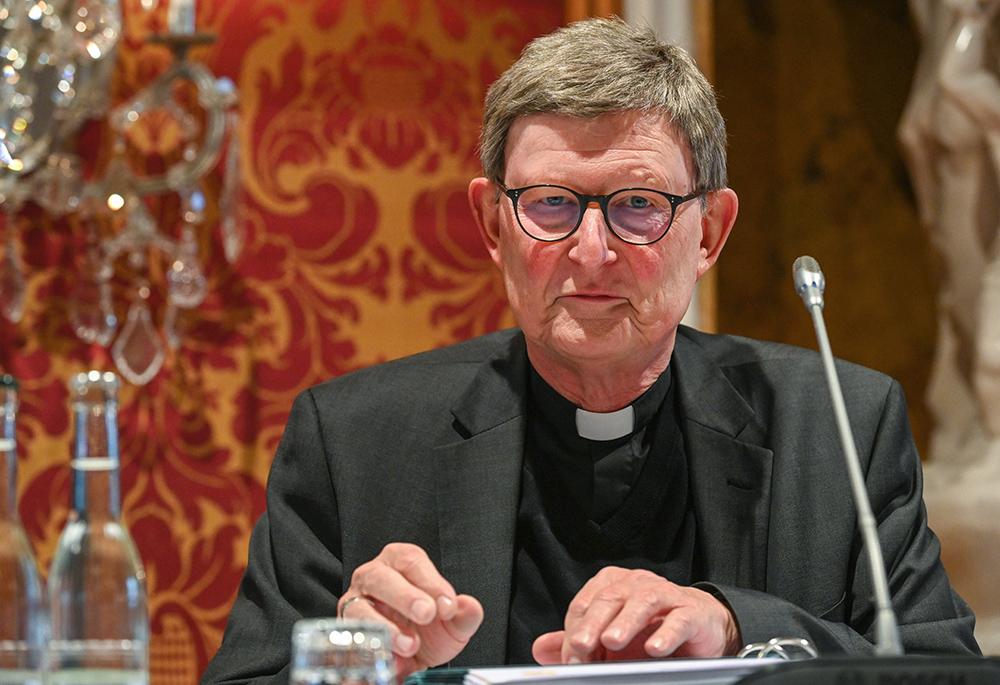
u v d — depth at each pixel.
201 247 8.66
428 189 9.33
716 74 10.66
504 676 2.60
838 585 4.46
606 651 3.32
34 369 8.19
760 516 4.61
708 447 4.79
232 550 8.59
